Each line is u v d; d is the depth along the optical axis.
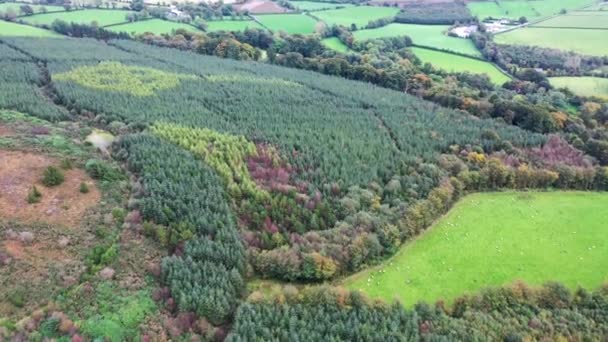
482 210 85.94
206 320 56.09
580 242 78.75
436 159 95.00
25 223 64.81
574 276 71.25
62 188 73.25
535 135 109.94
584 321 58.25
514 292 62.09
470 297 61.66
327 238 70.12
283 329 54.56
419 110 124.44
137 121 104.94
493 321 57.75
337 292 59.59
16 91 116.62
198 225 69.06
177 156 87.25
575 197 92.25
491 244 77.12
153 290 58.97
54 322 52.06
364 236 69.50
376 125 112.12
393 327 55.69
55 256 60.81
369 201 79.19
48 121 103.81
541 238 79.25
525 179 92.94
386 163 91.62
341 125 110.44
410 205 79.19
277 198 76.88
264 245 68.75
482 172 90.94
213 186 78.88
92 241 64.12
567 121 119.56
